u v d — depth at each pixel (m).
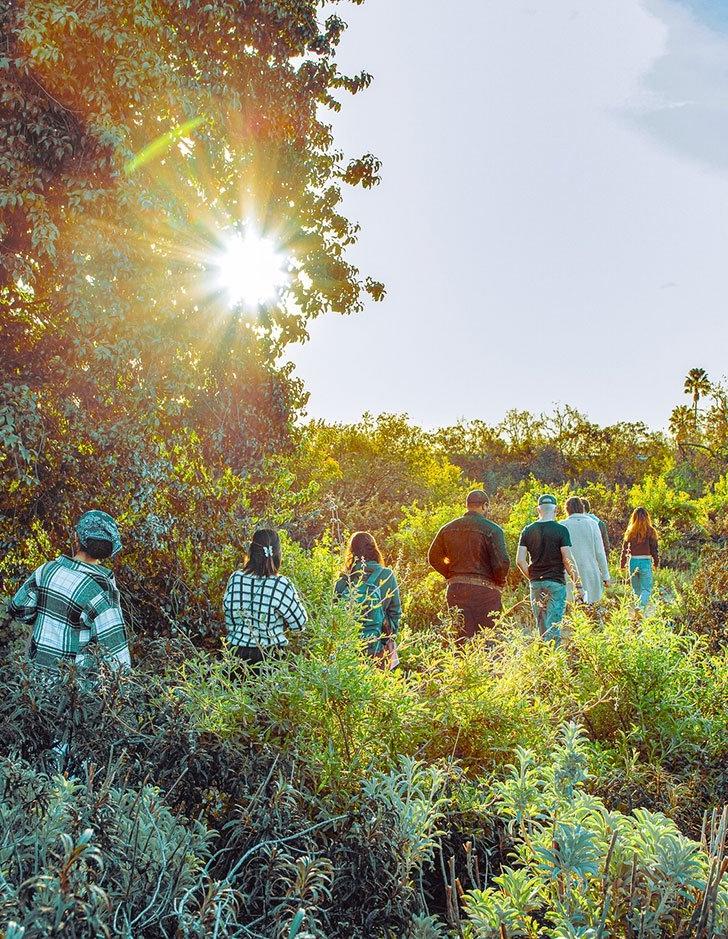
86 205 5.51
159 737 2.79
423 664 4.18
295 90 7.45
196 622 5.91
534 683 4.14
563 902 2.21
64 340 5.68
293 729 3.27
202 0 6.44
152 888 2.03
